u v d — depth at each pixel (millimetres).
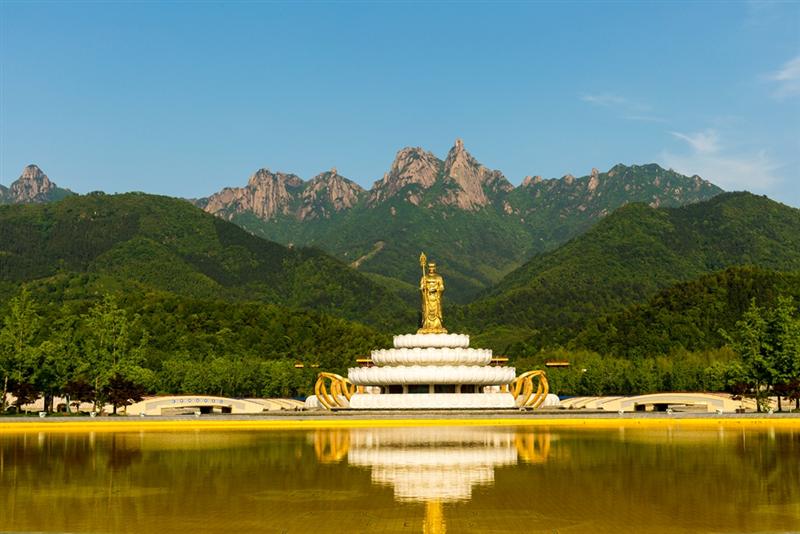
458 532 39094
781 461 62188
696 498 46969
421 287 120062
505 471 57156
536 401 116000
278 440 79938
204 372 151375
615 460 62750
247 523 41031
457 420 101750
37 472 58156
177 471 58188
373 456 65688
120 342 133000
